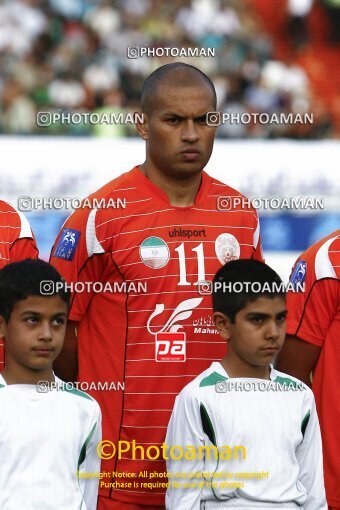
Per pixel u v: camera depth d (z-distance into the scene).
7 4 43.28
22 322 12.33
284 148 37.44
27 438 12.26
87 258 14.08
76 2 43.91
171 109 13.67
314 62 45.34
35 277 12.34
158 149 13.86
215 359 13.93
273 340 12.90
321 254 14.27
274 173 37.31
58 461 12.30
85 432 12.65
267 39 45.09
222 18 44.72
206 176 14.55
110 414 14.05
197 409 12.88
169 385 13.86
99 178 36.19
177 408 13.12
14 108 40.84
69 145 36.12
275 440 12.87
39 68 42.38
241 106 42.94
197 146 13.75
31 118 40.56
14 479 12.14
